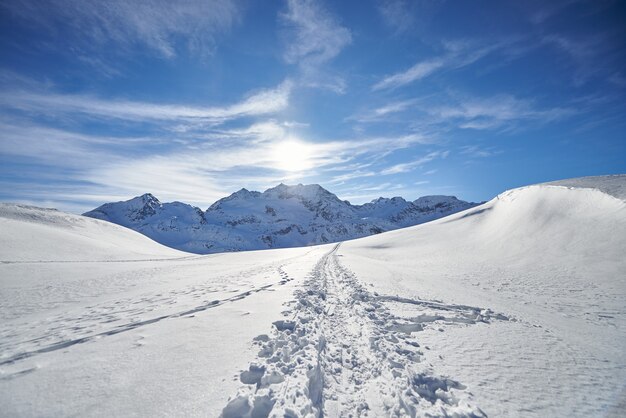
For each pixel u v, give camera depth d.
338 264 25.66
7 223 47.75
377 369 5.39
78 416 3.67
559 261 21.30
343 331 7.74
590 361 5.86
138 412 3.76
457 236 42.25
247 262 34.72
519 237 30.11
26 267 24.64
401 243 47.38
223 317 8.35
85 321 8.80
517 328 8.09
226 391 4.31
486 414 3.92
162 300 11.85
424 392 4.52
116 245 61.72
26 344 6.55
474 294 13.47
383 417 4.00
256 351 5.86
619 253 18.98
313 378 4.85
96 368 5.04
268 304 9.96
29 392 4.24
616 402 4.29
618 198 25.00
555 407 4.13
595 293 13.88
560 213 29.42
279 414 3.73
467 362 5.67
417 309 9.98
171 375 4.79
